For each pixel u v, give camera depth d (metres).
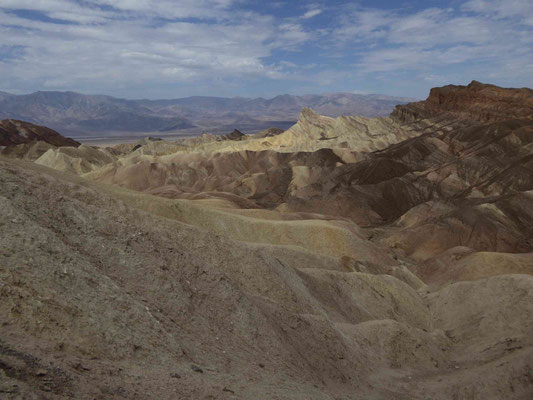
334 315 31.62
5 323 9.62
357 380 22.48
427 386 24.58
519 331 32.12
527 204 91.88
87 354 10.41
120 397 8.80
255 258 30.12
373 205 114.81
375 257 57.16
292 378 17.00
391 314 37.84
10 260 11.71
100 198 33.16
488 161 123.12
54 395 7.64
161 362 12.14
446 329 36.88
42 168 49.19
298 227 57.06
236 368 14.92
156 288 16.91
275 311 23.62
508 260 59.91
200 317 17.44
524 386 23.11
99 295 12.99
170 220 32.78
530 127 133.12
